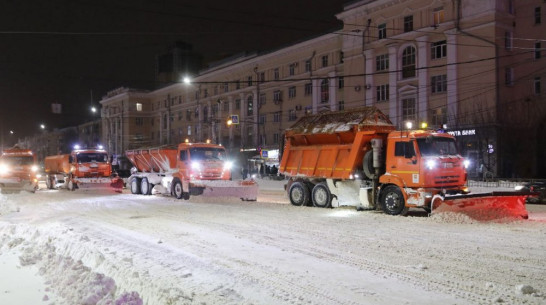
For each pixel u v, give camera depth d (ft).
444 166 50.57
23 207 66.03
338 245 33.94
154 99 296.51
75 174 100.32
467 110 124.26
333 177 58.23
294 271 26.50
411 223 44.73
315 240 36.04
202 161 73.72
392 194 51.80
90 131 364.79
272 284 23.93
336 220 47.37
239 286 23.58
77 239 33.86
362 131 55.47
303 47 180.96
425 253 30.91
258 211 56.13
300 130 62.80
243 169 150.51
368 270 26.66
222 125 227.61
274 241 35.78
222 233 39.75
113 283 21.77
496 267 27.04
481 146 120.47
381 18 146.61
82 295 20.47
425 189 49.32
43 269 25.75
